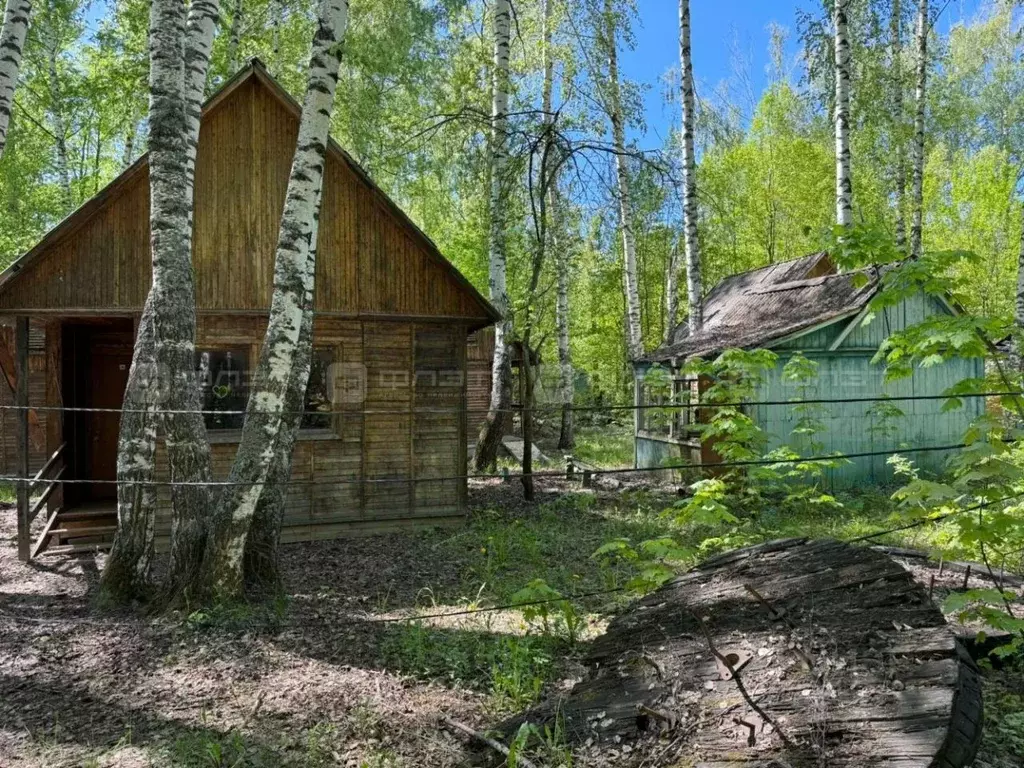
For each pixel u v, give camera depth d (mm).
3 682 4824
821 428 10016
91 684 4797
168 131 6293
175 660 5191
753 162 25047
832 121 16516
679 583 4566
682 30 14180
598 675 3945
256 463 6207
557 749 3312
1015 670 4691
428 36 13617
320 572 7863
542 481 14031
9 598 6938
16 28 6934
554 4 15688
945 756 2645
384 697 4578
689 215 14289
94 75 16203
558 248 14820
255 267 9266
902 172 18453
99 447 10805
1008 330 3930
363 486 9812
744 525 8539
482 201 14523
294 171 6387
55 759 3818
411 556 8562
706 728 3117
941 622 3307
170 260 6277
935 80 22266
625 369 27297
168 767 3719
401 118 14477
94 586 7406
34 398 13812
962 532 3869
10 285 8398
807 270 15750
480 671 5027
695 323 14359
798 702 3059
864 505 10609
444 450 10180
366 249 9727
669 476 13781
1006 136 27562
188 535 6266
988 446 3721
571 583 7082
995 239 23328
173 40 6320
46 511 10609
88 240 8633
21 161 17094
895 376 4605
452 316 10078
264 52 15383
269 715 4332
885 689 2986
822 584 3906
